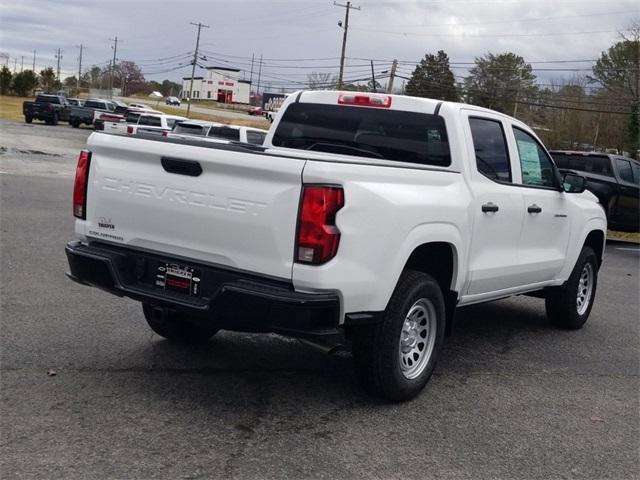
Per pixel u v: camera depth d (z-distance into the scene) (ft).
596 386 18.63
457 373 18.92
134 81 512.22
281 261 13.60
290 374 17.70
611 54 178.19
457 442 14.37
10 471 11.86
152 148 14.88
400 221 14.80
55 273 26.35
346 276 13.78
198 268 14.49
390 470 12.87
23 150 90.63
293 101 20.97
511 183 20.02
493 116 19.81
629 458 14.23
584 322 25.31
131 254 15.47
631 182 52.21
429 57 251.80
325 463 12.94
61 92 344.69
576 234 23.49
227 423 14.38
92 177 16.06
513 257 20.07
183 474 12.13
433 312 16.57
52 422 13.85
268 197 13.61
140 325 20.90
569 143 179.22
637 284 35.35
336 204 13.50
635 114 149.79
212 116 277.64
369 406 15.90
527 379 18.83
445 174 17.15
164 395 15.65
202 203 14.33
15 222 36.73
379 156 19.19
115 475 11.94
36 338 18.92
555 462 13.79
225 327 14.37
